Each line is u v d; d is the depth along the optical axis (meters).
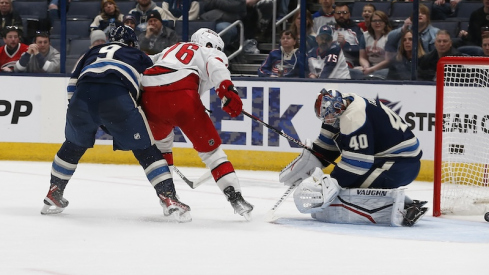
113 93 7.25
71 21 13.84
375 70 12.54
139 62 7.48
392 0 12.92
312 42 12.75
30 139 13.41
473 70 10.63
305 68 12.83
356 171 7.37
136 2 13.86
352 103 7.39
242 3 13.60
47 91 13.34
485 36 12.22
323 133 7.80
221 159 7.55
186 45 7.72
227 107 7.49
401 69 12.42
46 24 13.92
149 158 7.36
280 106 12.63
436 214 8.38
